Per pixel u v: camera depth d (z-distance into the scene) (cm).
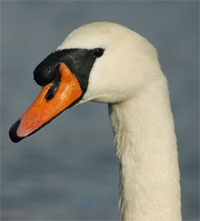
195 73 2317
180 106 2058
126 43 713
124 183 752
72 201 1527
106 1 3188
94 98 720
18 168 1673
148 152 736
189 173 1678
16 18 2962
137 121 734
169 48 2592
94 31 708
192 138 1838
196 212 1509
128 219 746
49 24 2878
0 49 2556
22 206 1492
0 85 2197
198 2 3164
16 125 701
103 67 708
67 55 702
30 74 2309
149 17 3000
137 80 718
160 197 735
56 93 706
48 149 1781
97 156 1742
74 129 1919
